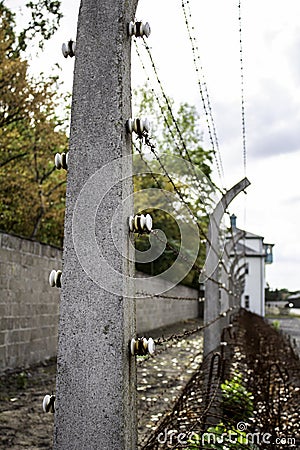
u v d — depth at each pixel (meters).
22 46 12.81
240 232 9.80
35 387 7.68
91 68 2.00
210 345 5.23
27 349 10.02
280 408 3.68
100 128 1.96
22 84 12.36
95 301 1.88
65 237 1.95
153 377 8.56
